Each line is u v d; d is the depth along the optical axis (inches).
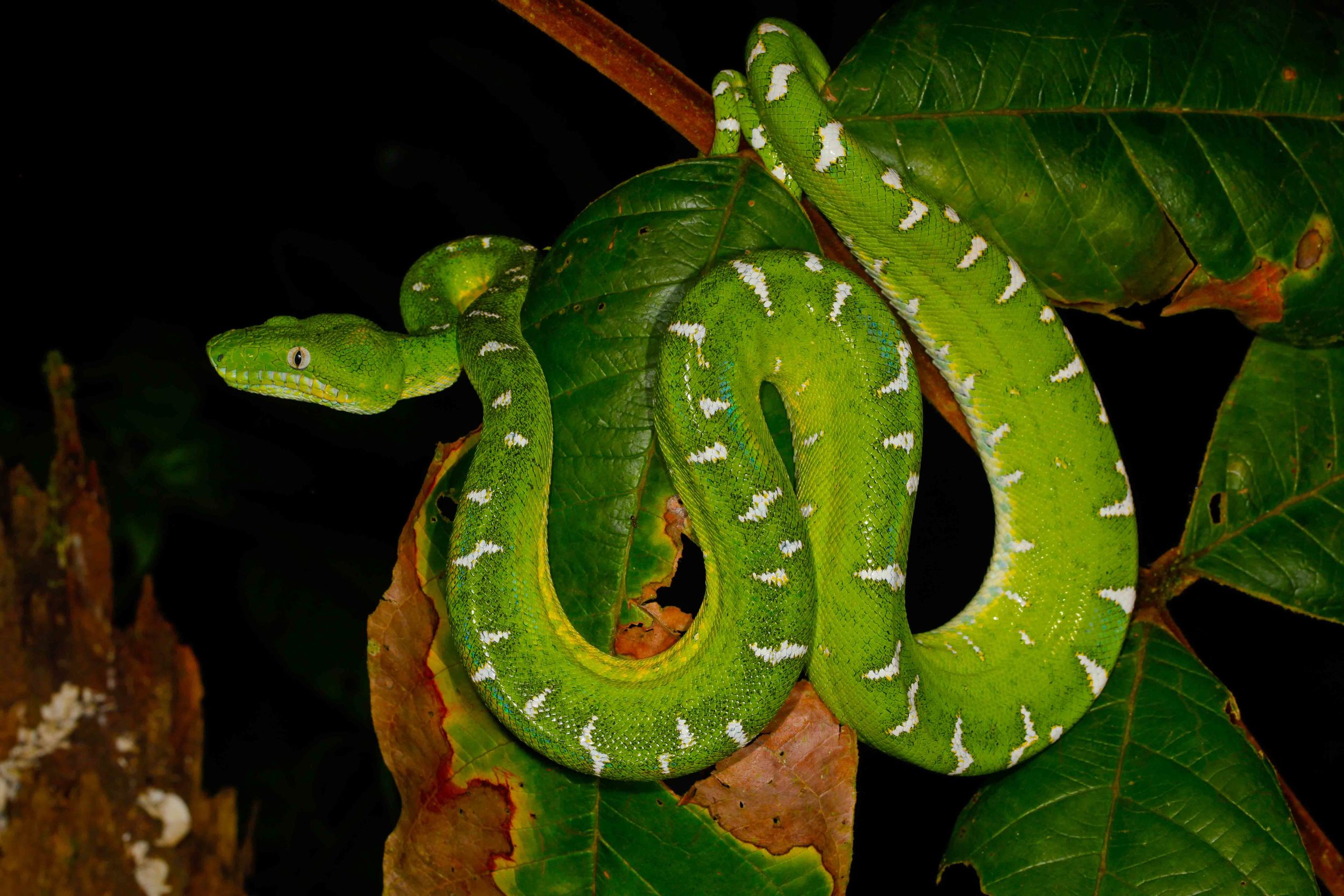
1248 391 43.6
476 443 43.4
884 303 43.4
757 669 42.2
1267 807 42.4
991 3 43.2
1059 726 43.3
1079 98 43.1
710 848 42.1
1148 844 42.4
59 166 48.7
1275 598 43.2
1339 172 43.1
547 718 42.1
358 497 48.4
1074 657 43.6
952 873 46.9
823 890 42.1
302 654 47.5
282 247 49.7
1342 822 46.9
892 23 43.3
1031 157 43.2
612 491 42.3
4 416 47.4
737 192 42.6
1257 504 43.4
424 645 42.4
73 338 48.2
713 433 42.5
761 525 42.6
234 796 43.0
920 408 43.5
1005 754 43.1
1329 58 43.2
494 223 50.0
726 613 42.5
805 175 43.4
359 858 47.6
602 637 42.3
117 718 42.6
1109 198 43.2
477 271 46.4
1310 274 43.1
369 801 47.7
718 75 43.7
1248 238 43.1
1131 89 43.1
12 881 42.3
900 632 43.2
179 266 49.1
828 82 43.3
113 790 42.5
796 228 43.0
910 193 43.3
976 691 43.6
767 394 43.9
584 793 42.2
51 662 42.3
